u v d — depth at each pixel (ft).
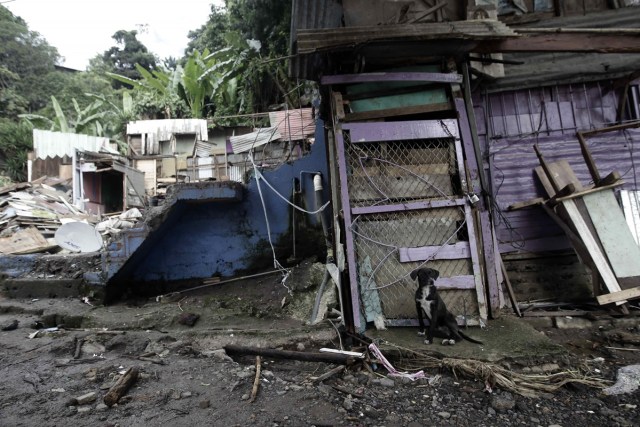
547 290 17.60
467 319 14.20
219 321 16.57
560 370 11.32
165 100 71.00
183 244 21.53
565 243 17.98
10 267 21.15
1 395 9.89
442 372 11.52
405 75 15.24
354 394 10.28
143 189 55.06
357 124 15.30
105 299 19.06
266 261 21.27
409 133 15.34
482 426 8.78
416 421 9.01
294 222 21.02
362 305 14.46
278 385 11.01
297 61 17.65
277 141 33.71
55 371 11.53
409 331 14.02
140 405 9.53
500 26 14.29
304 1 18.38
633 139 18.38
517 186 18.47
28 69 113.91
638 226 17.29
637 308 15.71
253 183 21.47
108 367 11.80
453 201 14.93
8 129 72.18
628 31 14.32
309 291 18.24
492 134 18.81
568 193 16.46
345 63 15.75
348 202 14.90
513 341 12.66
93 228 22.67
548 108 18.78
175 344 13.96
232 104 63.67
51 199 35.32
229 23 63.16
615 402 9.72
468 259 14.83
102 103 79.97
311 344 14.10
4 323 15.71
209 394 10.27
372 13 17.85
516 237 18.17
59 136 60.34
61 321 16.80
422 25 14.25
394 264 14.87
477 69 18.02
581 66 18.35
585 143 17.81
